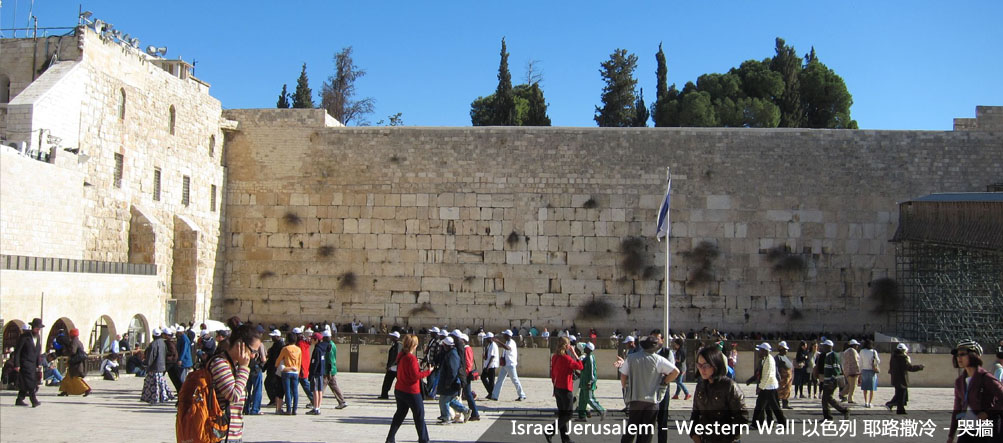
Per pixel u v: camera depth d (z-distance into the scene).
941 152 41.53
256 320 42.41
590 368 20.69
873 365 24.56
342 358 34.00
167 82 38.53
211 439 10.55
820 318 41.06
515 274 41.75
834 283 41.22
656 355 14.09
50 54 33.25
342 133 42.94
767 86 71.81
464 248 42.03
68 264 28.36
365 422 19.48
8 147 27.36
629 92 78.00
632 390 14.02
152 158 37.12
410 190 42.41
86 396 23.59
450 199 42.19
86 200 32.25
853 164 41.66
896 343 32.16
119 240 34.62
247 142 43.44
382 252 42.22
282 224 42.75
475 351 33.06
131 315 32.47
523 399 25.00
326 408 22.17
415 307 41.88
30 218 28.14
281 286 42.47
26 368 20.70
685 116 69.44
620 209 41.75
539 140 42.22
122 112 35.03
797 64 73.00
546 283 41.66
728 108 69.81
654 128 42.12
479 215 42.06
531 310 41.59
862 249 41.28
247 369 11.16
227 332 20.17
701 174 41.81
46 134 29.98
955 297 37.69
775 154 41.84
